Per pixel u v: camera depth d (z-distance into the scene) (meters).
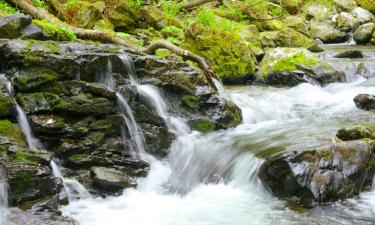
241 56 12.05
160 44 9.88
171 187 6.60
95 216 5.60
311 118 8.82
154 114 7.60
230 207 5.83
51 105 6.67
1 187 5.21
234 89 11.38
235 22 16.08
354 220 5.32
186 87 8.27
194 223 5.43
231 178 6.53
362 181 6.02
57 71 6.90
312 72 11.63
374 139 6.50
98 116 6.96
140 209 5.85
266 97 10.52
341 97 10.51
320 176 5.80
